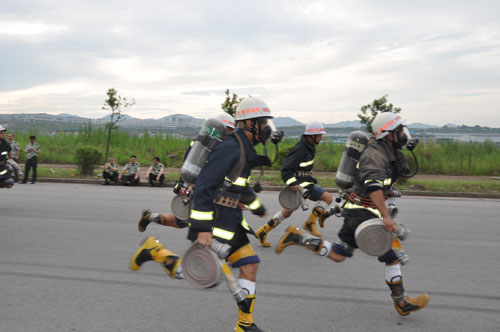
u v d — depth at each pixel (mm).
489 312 3994
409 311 3756
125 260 5504
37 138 27844
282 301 4211
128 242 6461
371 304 4152
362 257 5812
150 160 22938
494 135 23438
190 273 3027
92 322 3668
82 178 16297
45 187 13898
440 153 21125
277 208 10156
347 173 3852
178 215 4918
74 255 5715
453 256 5988
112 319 3732
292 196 6445
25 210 9188
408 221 8656
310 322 3729
